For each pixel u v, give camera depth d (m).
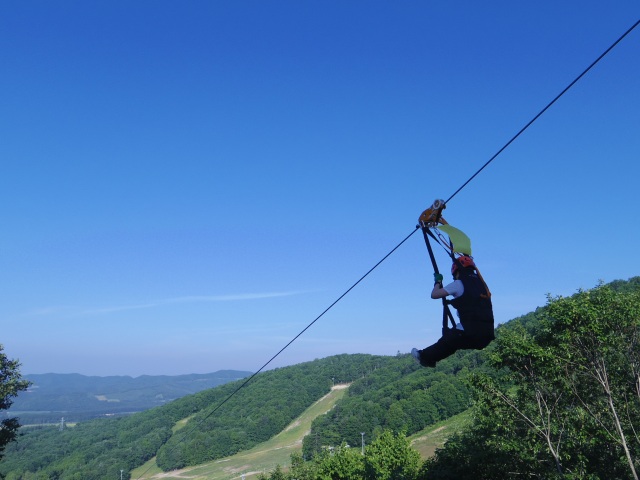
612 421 21.19
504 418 22.67
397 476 32.75
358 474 34.97
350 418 121.31
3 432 35.28
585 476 19.59
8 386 35.22
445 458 28.08
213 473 123.62
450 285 6.57
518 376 22.16
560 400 22.03
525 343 21.19
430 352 6.91
